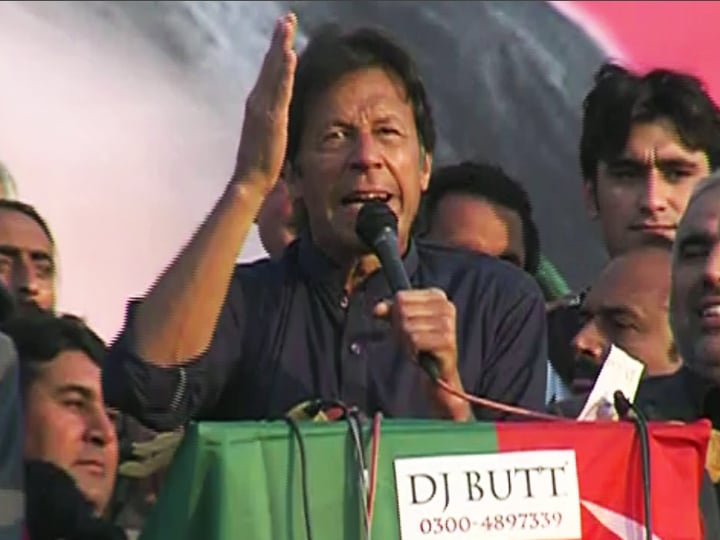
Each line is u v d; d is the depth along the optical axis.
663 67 12.20
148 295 7.07
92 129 12.22
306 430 5.66
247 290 7.52
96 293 12.00
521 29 12.41
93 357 8.59
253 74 12.40
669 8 12.37
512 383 7.40
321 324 7.46
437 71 12.39
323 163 7.41
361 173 7.36
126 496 8.45
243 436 5.60
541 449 5.84
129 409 7.12
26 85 12.19
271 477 5.61
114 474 8.45
